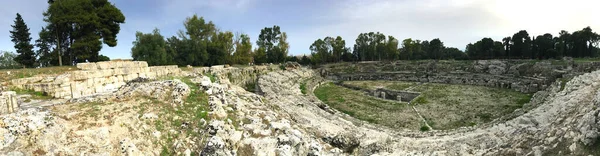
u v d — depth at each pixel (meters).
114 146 11.96
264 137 15.50
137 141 12.80
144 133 13.47
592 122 11.77
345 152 18.77
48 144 10.98
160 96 17.56
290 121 20.62
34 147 10.69
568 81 35.94
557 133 13.82
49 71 28.52
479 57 93.19
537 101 36.88
